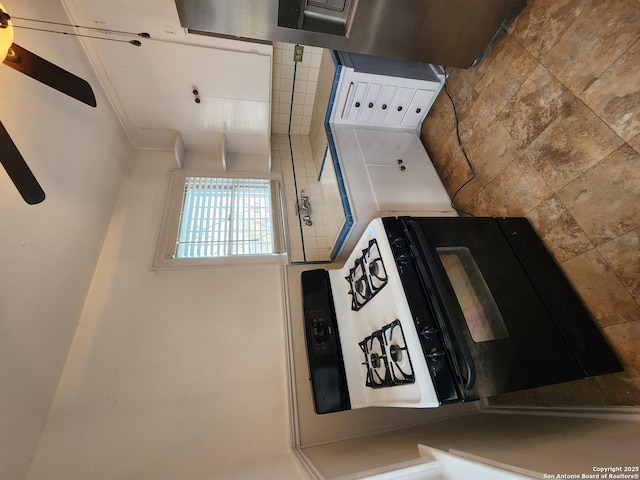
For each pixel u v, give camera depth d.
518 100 1.23
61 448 1.04
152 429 1.13
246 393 1.27
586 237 1.03
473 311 1.04
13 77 0.99
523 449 0.76
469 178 1.52
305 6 1.18
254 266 1.66
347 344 1.33
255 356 1.38
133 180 1.83
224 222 1.82
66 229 1.24
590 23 0.95
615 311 0.96
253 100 1.76
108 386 1.19
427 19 1.20
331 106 1.62
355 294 1.33
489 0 1.14
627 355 0.94
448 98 1.62
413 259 1.02
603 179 0.96
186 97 1.70
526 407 1.30
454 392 0.80
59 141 1.22
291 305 1.58
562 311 1.04
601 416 0.99
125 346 1.29
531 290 1.07
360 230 1.44
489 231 1.18
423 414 1.44
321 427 1.28
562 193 1.10
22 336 0.99
